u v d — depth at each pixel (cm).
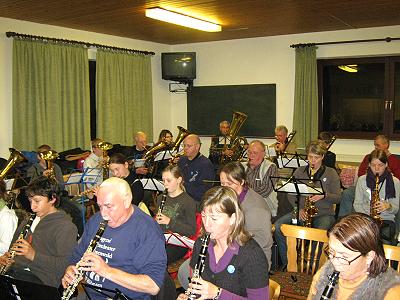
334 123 785
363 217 174
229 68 848
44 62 653
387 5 544
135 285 213
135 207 240
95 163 578
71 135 698
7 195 366
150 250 226
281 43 789
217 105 869
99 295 233
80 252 245
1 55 611
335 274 179
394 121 732
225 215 203
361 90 756
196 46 880
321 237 290
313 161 441
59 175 539
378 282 173
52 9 550
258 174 454
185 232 339
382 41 702
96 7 539
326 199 431
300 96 769
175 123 921
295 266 302
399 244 338
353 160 744
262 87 817
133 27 688
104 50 746
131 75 802
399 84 723
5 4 522
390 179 409
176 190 361
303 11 575
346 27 704
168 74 851
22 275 278
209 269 211
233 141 666
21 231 294
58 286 266
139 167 569
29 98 640
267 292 204
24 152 611
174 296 262
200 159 501
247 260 203
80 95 707
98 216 249
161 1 507
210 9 554
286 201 472
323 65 777
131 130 806
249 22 651
